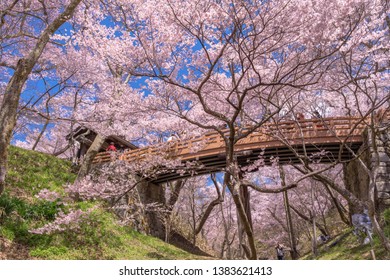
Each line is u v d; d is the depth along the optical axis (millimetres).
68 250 12250
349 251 15180
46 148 28391
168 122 16391
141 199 20984
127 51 10539
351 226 19406
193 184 26781
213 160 19859
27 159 18281
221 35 10039
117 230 16719
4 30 15148
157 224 22359
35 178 16438
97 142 17078
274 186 27484
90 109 21141
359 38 10336
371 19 11750
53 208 13102
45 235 12070
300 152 19375
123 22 11289
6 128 8914
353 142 18750
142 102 13102
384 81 14617
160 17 10008
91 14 13172
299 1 9797
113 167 18922
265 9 9406
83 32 12008
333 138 18312
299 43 11461
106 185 14781
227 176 9016
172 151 19625
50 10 16297
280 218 29672
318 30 10867
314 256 18109
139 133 22656
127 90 16359
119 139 23375
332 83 13227
